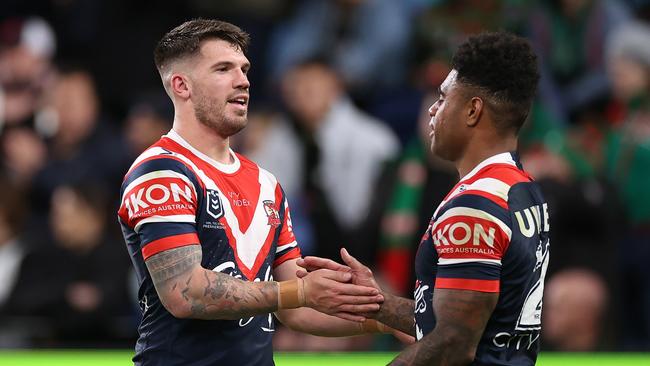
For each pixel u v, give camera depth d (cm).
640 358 2202
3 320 2784
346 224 2912
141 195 1319
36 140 3291
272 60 3444
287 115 3086
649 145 2958
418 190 2797
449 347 1212
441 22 3247
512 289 1239
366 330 1512
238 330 1359
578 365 2072
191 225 1319
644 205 2927
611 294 2716
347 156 2989
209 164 1380
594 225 2766
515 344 1260
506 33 1297
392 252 2788
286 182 3012
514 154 1294
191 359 1337
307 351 2612
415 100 3219
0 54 3419
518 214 1238
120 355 2214
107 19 3553
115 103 3447
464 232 1220
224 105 1377
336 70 3284
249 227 1384
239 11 3528
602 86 3203
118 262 2820
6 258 2883
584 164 2908
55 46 3550
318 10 3409
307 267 1398
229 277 1308
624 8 3356
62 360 2120
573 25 3309
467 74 1283
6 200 2925
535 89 1295
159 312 1351
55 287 2800
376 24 3334
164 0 3578
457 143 1299
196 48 1381
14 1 3681
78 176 3172
